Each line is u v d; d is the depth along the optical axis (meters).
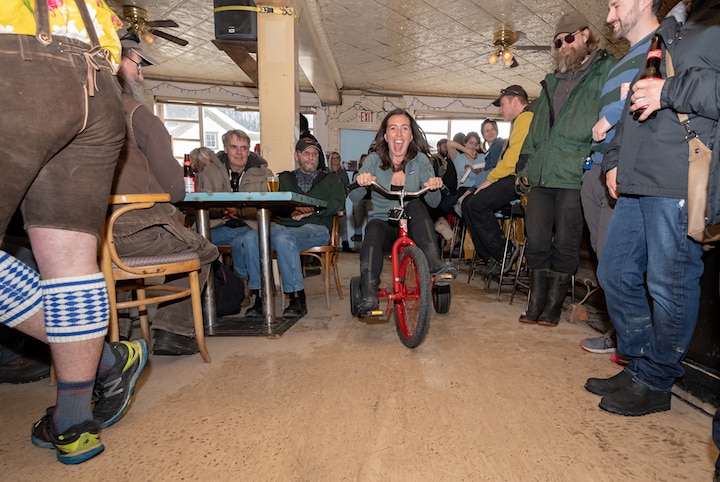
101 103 1.01
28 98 0.89
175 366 1.87
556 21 5.07
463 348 2.11
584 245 3.12
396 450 1.21
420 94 8.30
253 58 5.18
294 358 1.97
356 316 2.75
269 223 2.42
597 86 2.27
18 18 0.88
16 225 1.59
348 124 8.10
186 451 1.21
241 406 1.48
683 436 1.29
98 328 1.12
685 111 1.14
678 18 1.28
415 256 1.98
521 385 1.66
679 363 1.39
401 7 4.82
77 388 1.13
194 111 7.91
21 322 1.09
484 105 8.44
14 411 1.46
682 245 1.27
